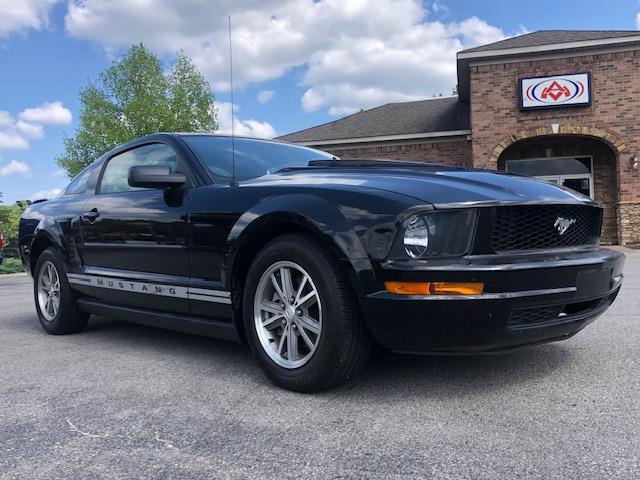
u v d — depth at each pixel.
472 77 15.99
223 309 3.35
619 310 5.20
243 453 2.30
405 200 2.67
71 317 4.78
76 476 2.14
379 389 3.03
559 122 15.53
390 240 2.62
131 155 4.36
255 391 3.08
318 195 2.91
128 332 4.93
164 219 3.68
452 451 2.26
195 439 2.46
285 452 2.30
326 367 2.84
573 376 3.18
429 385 3.08
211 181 3.58
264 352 3.13
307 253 2.87
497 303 2.53
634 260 11.32
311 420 2.63
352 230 2.71
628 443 2.28
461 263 2.58
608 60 15.16
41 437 2.52
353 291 2.77
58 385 3.32
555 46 15.17
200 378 3.37
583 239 3.17
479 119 16.02
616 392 2.90
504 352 2.75
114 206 4.18
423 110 19.95
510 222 2.74
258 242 3.24
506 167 17.16
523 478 2.02
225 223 3.28
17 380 3.46
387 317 2.61
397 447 2.31
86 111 31.81
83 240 4.48
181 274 3.60
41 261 5.02
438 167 3.59
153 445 2.40
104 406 2.92
